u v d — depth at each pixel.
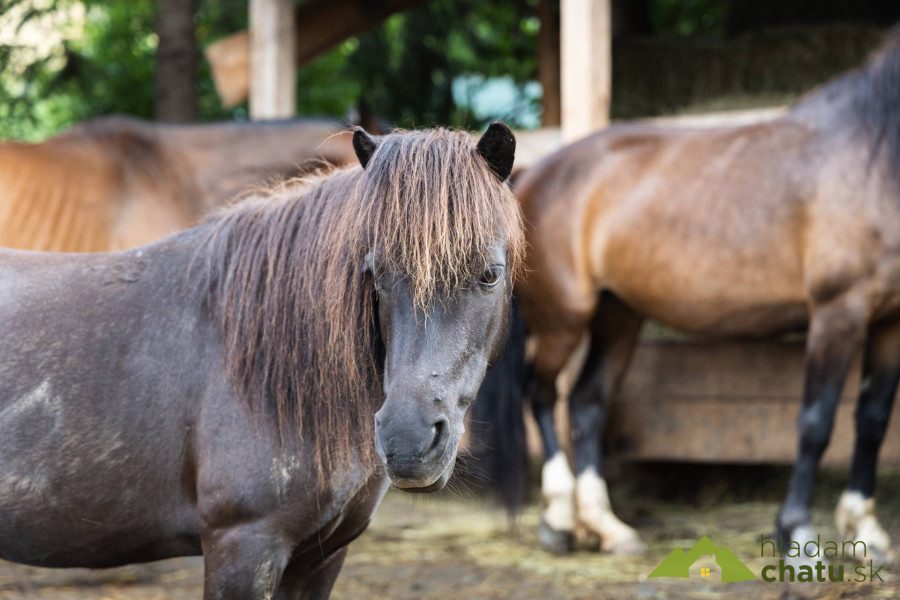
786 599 2.86
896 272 3.11
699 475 4.55
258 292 1.78
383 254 1.52
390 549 3.65
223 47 5.14
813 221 3.21
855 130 3.21
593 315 3.73
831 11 5.92
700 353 4.08
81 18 7.88
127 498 1.75
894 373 3.30
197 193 3.80
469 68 8.53
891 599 2.80
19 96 6.12
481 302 1.58
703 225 3.42
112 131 3.76
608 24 4.17
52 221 3.48
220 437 1.71
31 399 1.74
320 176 2.01
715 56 5.36
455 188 1.54
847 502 3.34
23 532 1.75
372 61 7.62
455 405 1.53
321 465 1.71
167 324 1.80
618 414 4.19
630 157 3.64
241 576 1.68
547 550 3.63
